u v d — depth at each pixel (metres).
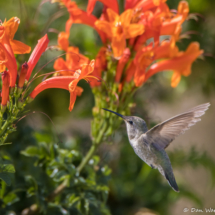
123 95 2.56
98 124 2.56
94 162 2.57
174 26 2.56
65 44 2.57
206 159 2.67
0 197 2.55
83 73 2.49
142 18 2.55
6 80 2.49
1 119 2.49
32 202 2.58
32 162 2.60
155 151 2.57
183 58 2.58
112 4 2.56
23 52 2.50
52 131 2.66
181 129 2.56
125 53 2.55
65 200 2.57
